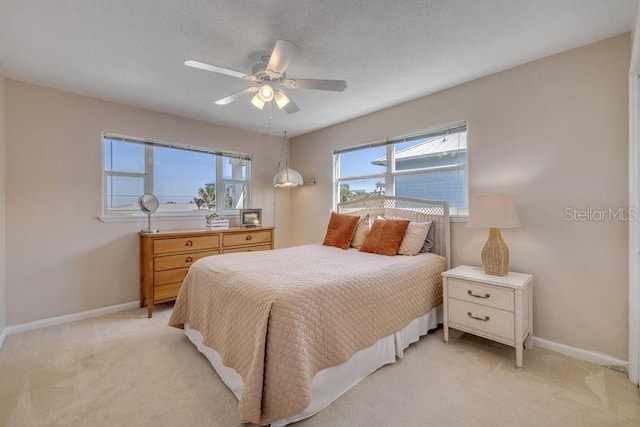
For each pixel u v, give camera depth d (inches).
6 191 105.9
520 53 90.9
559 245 91.0
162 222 144.6
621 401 67.9
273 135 188.5
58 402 68.6
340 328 70.8
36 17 71.9
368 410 66.0
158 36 80.7
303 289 67.7
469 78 107.9
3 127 103.7
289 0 66.8
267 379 59.4
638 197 72.2
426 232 116.3
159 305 138.2
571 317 89.1
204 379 78.0
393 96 124.5
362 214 143.8
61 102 117.0
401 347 87.6
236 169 175.8
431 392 72.1
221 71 80.0
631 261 76.1
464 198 116.6
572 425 60.9
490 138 105.3
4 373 80.5
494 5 69.1
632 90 75.2
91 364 85.1
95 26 75.9
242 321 69.0
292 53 73.7
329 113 146.3
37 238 112.3
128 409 66.4
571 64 88.5
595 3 68.6
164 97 124.5
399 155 138.3
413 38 82.4
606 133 83.0
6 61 94.2
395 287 88.0
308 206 183.8
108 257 128.6
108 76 104.8
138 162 140.0
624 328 80.8
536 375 78.8
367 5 68.7
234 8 69.4
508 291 84.0
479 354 90.2
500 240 93.8
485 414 64.4
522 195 98.1
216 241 144.6
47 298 114.3
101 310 126.3
